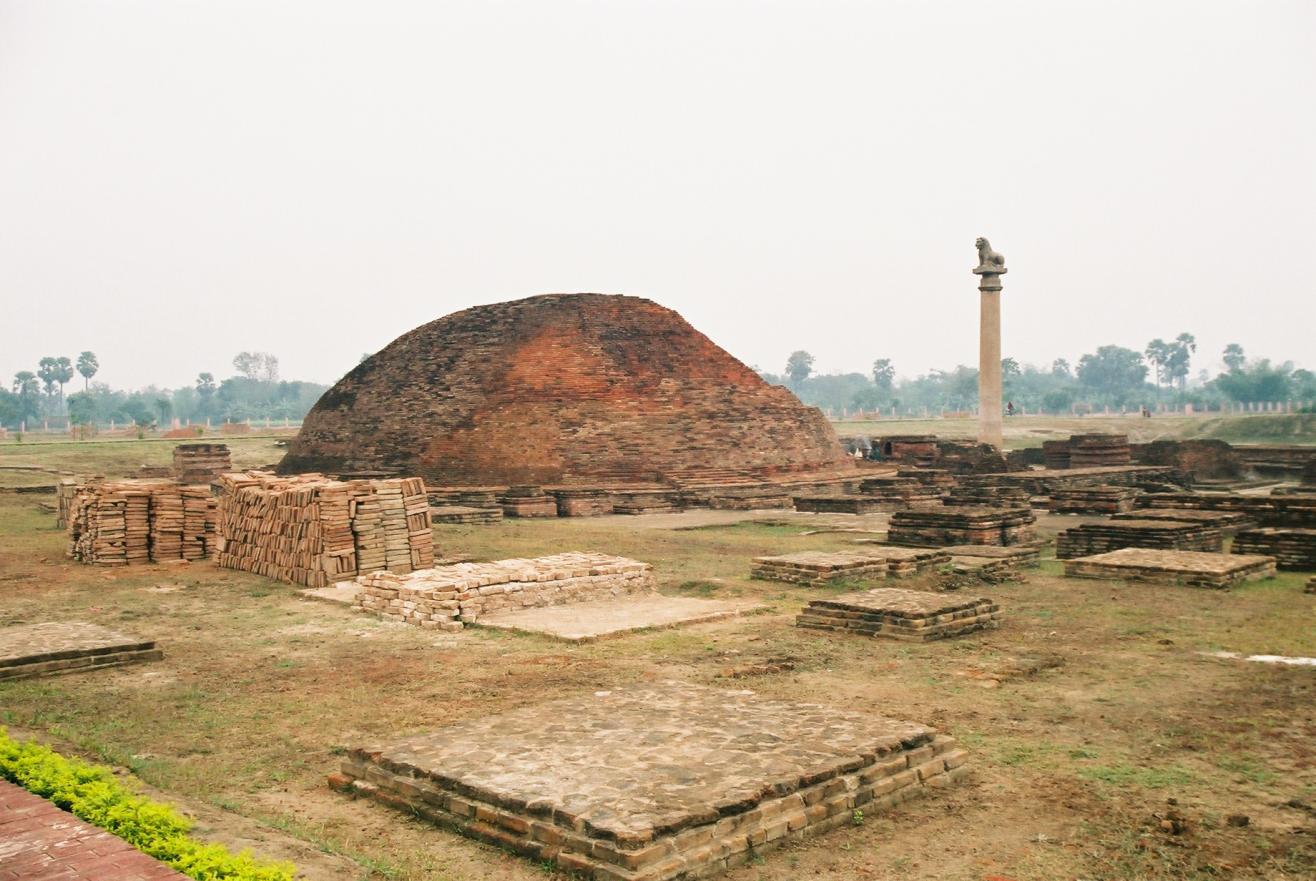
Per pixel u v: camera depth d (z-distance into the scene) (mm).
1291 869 7129
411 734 10414
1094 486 40812
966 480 41906
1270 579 20266
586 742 8867
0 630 14773
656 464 41062
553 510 37250
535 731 9234
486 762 8359
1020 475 41656
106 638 14109
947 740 9164
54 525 31516
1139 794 8562
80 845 6258
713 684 12312
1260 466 51031
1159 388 185750
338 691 12180
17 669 12797
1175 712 11016
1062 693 11852
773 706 10102
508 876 6949
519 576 17297
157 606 18031
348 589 19172
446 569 17797
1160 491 41406
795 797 7742
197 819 7758
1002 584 19953
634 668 13180
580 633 15125
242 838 7332
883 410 173375
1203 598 18016
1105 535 23984
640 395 42875
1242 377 129750
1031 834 7730
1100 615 16641
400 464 41375
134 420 142625
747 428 43969
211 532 24062
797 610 17328
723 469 42219
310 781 9023
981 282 46594
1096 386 182125
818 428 47656
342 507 20031
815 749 8594
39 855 6090
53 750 9617
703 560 23828
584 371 42688
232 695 12016
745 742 8805
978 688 12094
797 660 13586
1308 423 71125
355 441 43062
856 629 15320
